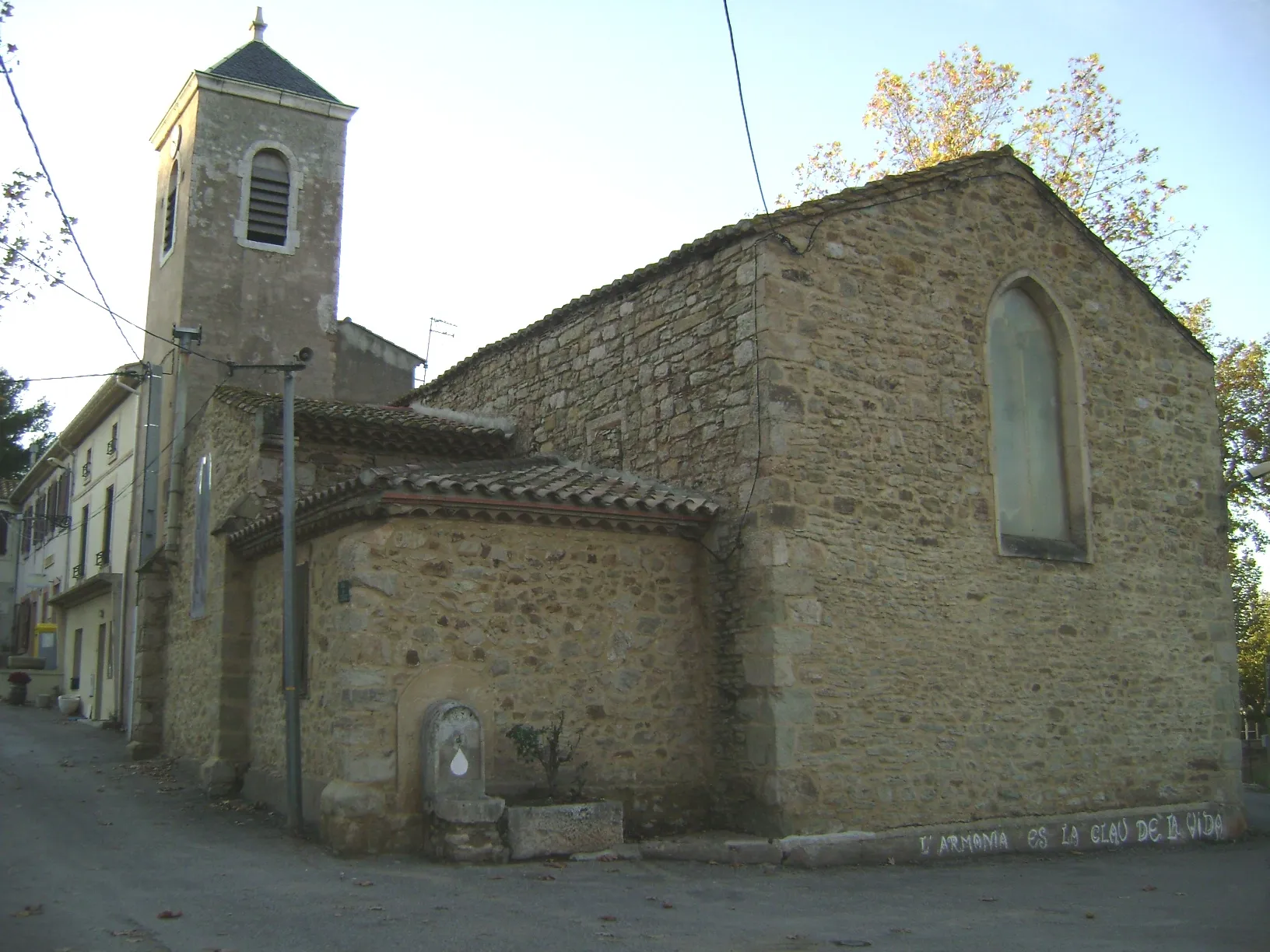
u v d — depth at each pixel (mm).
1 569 38844
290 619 10578
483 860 9008
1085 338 13133
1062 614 12141
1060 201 13234
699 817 10570
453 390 16953
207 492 15531
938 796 10805
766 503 10328
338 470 13859
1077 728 11969
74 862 9023
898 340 11484
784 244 10898
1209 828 12695
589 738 10250
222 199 20375
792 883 8977
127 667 21734
